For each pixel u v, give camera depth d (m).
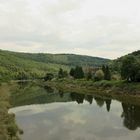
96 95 84.88
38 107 61.78
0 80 160.38
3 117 40.47
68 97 82.88
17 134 34.41
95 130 38.28
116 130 38.34
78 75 141.25
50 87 130.88
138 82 82.44
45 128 39.34
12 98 79.69
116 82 93.56
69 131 37.56
